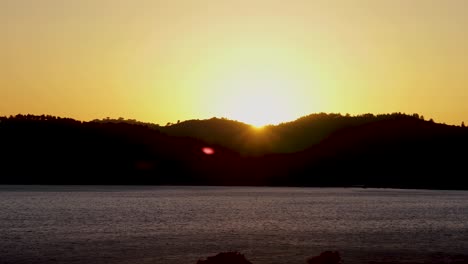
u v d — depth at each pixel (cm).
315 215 13950
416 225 11475
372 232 10094
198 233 9788
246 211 15275
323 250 7756
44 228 10594
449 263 6775
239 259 6150
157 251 7669
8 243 8450
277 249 7862
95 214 14000
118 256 7275
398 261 6900
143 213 14400
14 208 16062
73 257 7200
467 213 14875
